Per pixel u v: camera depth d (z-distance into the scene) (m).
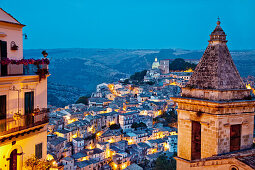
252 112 19.92
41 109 32.69
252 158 16.23
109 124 183.25
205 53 20.77
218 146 18.73
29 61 29.38
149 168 137.38
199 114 19.86
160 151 160.25
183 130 21.08
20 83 29.42
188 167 20.30
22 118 28.64
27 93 30.67
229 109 18.92
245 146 19.92
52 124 156.75
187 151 20.77
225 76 19.61
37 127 30.91
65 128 159.38
